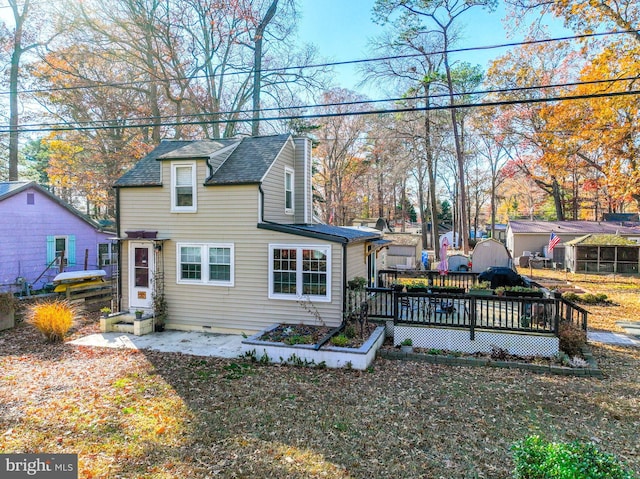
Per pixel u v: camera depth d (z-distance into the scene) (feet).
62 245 57.52
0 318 37.42
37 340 34.27
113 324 37.50
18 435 17.57
